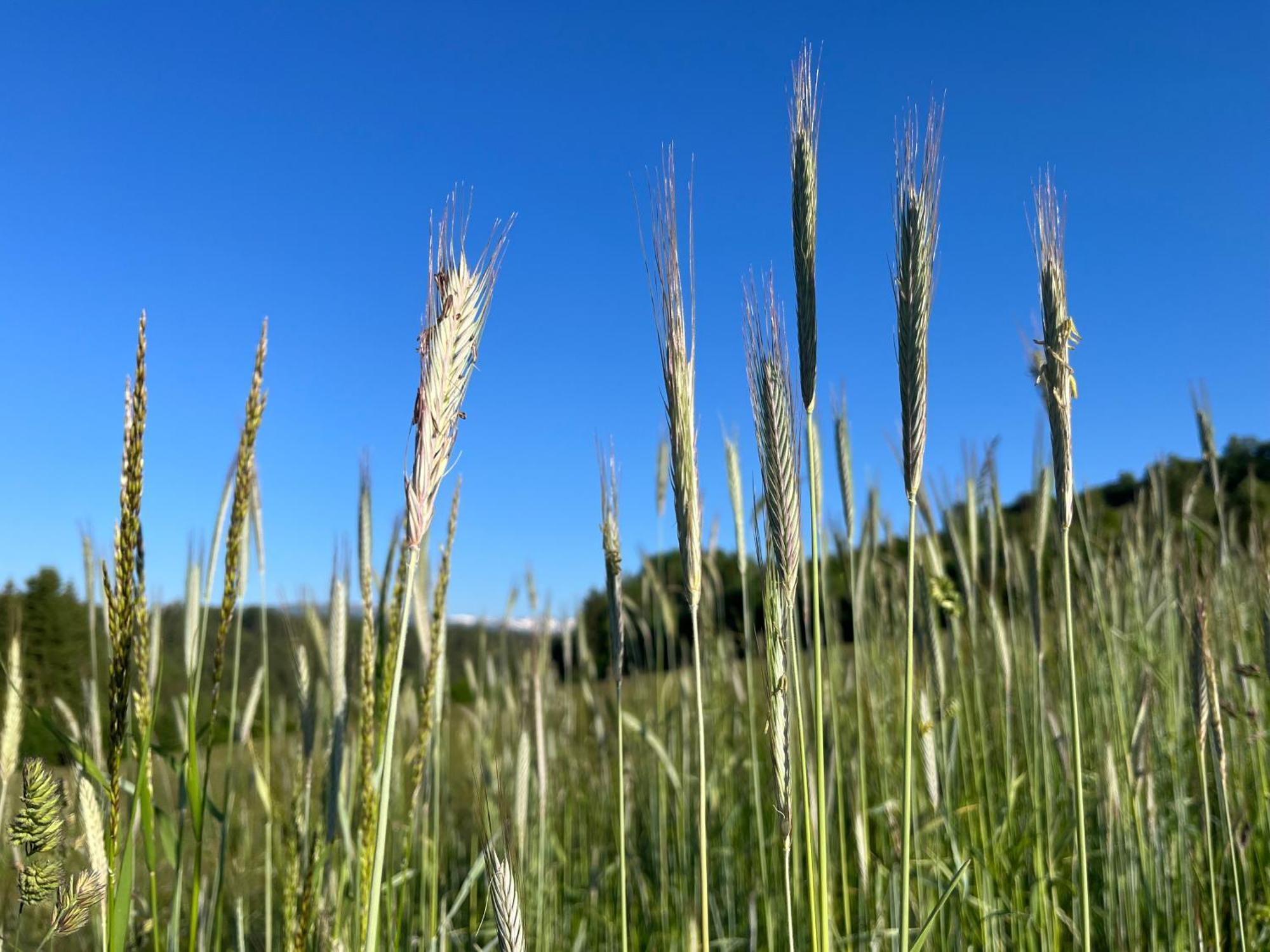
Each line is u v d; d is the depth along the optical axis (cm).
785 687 192
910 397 191
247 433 203
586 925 457
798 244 196
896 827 315
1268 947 357
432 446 151
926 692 350
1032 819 394
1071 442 209
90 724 238
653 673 673
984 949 337
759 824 338
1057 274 212
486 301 162
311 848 254
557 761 588
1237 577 564
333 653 278
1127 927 348
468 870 468
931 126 198
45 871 172
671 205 199
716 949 408
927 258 191
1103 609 416
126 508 182
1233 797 412
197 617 244
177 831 238
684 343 195
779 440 196
